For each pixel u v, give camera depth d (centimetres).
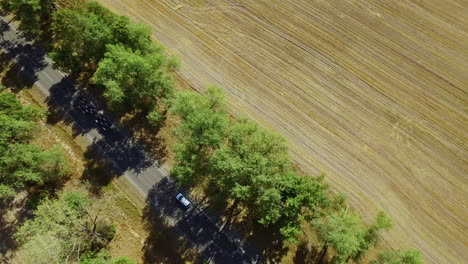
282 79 6662
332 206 5866
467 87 6425
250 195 5078
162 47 6612
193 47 6912
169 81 5938
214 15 7062
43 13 6969
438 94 6444
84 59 6412
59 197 6175
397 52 6662
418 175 6116
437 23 6738
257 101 6575
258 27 6944
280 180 5041
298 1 7019
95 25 5859
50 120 6638
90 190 6219
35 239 5550
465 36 6644
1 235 6194
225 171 5034
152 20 7112
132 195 6175
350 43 6756
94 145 6450
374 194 6062
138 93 5741
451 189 6044
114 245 5991
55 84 6825
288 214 5003
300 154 6288
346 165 6209
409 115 6384
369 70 6619
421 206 5988
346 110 6462
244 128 5384
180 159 5366
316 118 6444
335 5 6950
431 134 6278
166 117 6475
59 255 5400
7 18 7256
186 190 6153
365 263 5744
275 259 5794
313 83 6619
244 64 6769
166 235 5966
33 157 5844
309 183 5128
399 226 5909
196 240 5928
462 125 6288
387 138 6297
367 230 5612
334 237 4950
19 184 5794
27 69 6956
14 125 5747
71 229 5628
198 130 5306
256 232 5903
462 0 6825
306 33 6862
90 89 6725
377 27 6800
